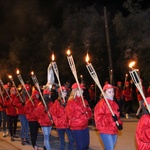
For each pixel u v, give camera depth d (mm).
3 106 11969
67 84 13047
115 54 24844
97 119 6496
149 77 21344
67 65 27609
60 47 29703
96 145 10406
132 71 5297
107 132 6441
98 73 25328
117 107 6660
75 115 7137
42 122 8789
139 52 22047
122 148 9711
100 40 25812
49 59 29609
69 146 8109
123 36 23688
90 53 25578
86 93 12297
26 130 11047
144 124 5250
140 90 5266
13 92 11547
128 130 12547
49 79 11547
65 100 8234
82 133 7188
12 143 11352
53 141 11383
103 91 6660
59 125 8055
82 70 26031
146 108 5359
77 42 27625
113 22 23609
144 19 22766
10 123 11680
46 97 8930
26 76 31594
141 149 5293
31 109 9531
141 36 22359
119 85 16234
